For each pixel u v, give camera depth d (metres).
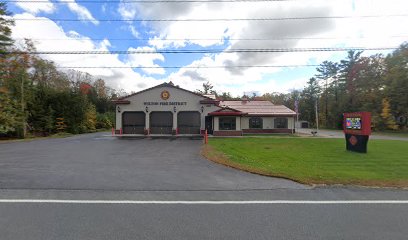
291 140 22.36
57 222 4.21
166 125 29.77
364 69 48.75
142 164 9.88
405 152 13.80
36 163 9.95
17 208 4.87
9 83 27.86
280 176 7.59
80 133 35.94
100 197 5.64
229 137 26.42
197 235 3.76
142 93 29.66
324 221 4.34
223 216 4.55
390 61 39.84
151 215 4.58
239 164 9.65
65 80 47.97
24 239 3.58
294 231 3.92
